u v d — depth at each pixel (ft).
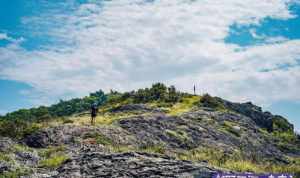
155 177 121.49
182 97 421.59
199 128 287.89
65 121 258.16
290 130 441.68
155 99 417.69
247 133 341.21
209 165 144.66
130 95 441.68
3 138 171.42
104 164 131.03
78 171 125.39
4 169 125.90
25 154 150.82
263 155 296.92
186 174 124.26
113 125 241.55
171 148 219.00
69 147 172.14
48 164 138.21
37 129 198.80
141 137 224.33
